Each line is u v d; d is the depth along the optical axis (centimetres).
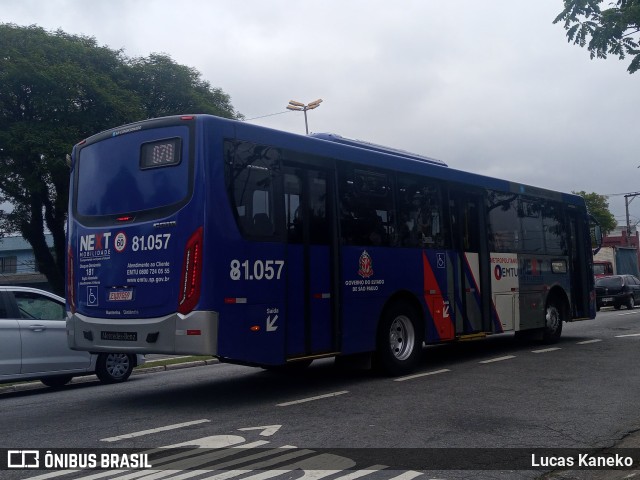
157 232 820
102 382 1174
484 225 1255
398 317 1059
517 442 656
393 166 1067
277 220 866
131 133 872
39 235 3098
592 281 1617
